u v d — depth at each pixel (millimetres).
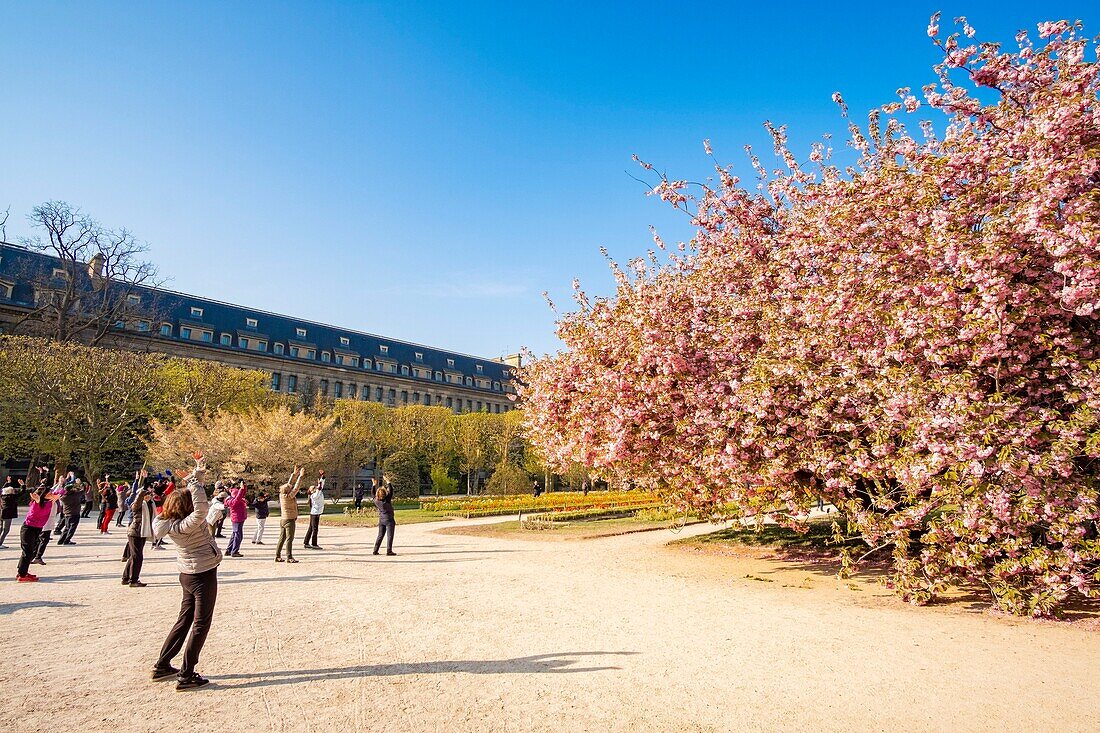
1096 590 7055
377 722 4516
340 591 9727
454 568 12500
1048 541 7879
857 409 8992
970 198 8352
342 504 44344
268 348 73812
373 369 85688
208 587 5426
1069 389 7789
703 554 14789
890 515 8906
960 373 7941
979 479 7422
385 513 15016
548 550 15992
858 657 6164
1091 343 7672
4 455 37688
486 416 61031
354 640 6781
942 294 7965
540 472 56688
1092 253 6996
